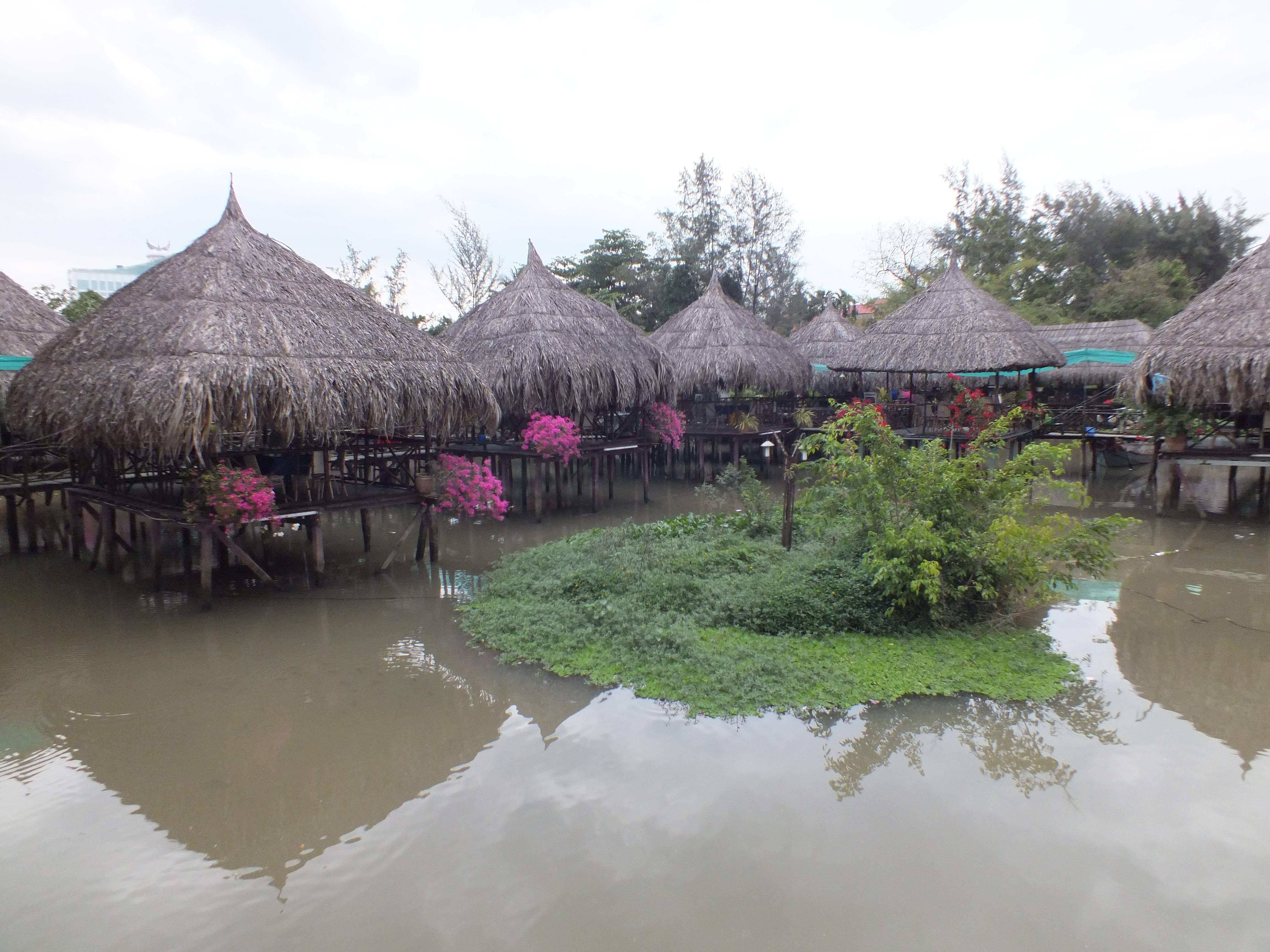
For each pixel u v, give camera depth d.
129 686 7.75
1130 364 24.72
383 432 11.41
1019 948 4.21
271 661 8.34
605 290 39.56
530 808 5.58
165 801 5.77
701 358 21.48
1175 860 4.94
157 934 4.40
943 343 20.30
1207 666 7.98
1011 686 7.34
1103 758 6.20
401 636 9.03
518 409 15.57
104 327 11.13
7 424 13.25
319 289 11.38
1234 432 16.20
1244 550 12.57
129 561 12.51
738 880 4.78
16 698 7.49
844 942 4.25
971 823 5.35
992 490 9.09
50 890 4.79
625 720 6.84
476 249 38.91
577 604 9.41
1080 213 43.44
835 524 10.71
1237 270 15.34
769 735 6.55
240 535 14.03
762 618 8.61
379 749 6.48
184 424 8.80
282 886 4.80
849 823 5.36
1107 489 18.39
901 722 6.75
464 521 15.68
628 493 19.11
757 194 42.94
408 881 4.82
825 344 27.72
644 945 4.26
